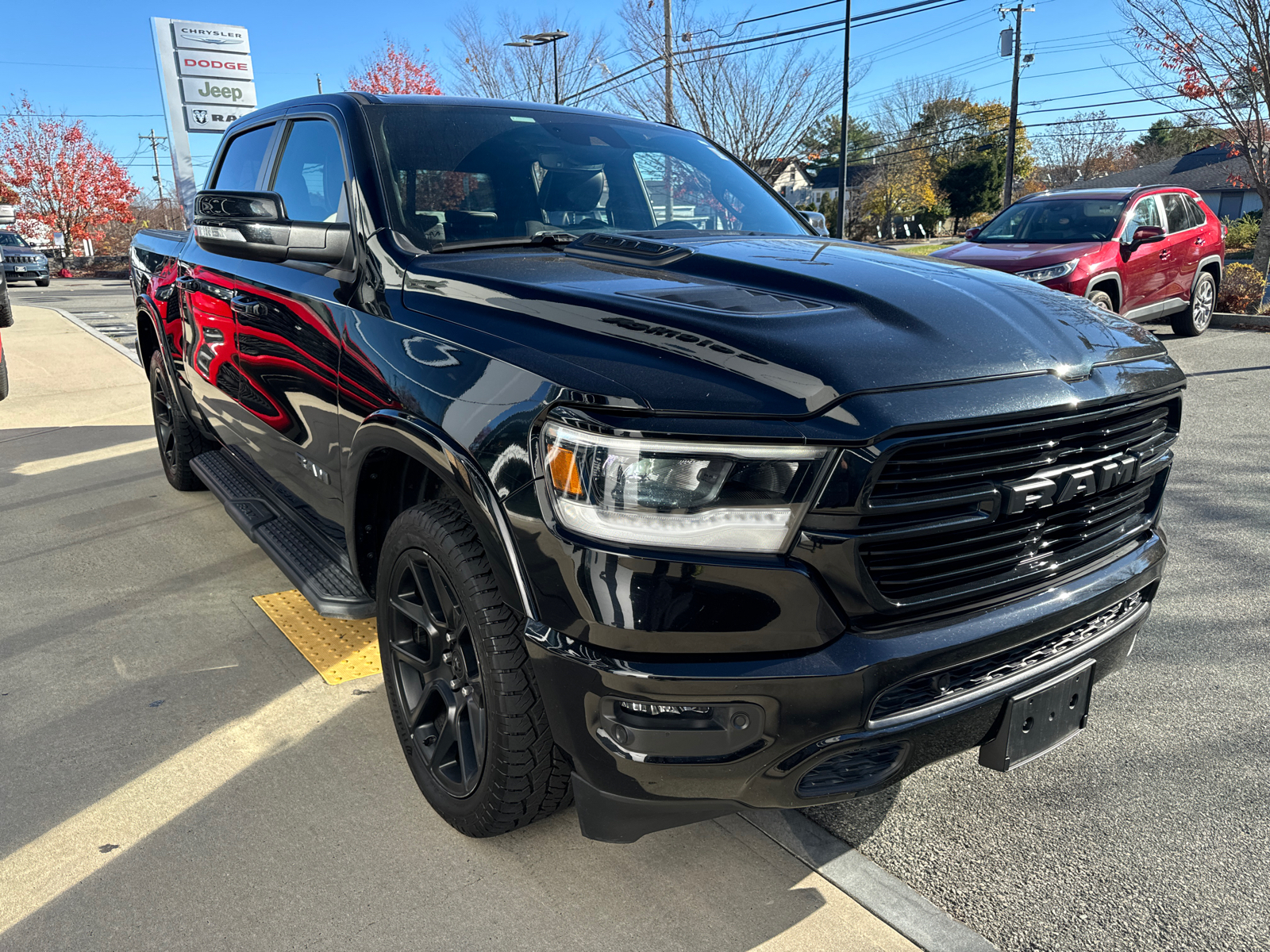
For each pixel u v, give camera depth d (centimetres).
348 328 253
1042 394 183
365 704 289
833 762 178
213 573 396
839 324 190
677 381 171
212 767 255
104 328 1342
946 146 6088
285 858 219
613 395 170
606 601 167
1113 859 222
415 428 208
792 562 165
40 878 212
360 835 227
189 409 451
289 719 280
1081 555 203
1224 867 218
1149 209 981
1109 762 262
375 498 251
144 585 384
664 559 164
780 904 206
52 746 265
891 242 5569
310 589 273
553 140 319
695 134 380
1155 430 219
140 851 221
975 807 243
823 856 222
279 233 265
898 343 184
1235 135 1316
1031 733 198
